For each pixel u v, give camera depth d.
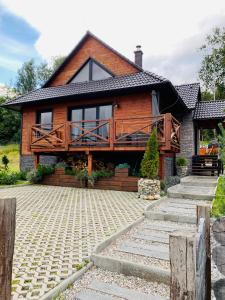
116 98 10.73
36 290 2.62
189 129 12.09
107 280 2.99
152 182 7.46
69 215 5.59
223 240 1.72
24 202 6.94
